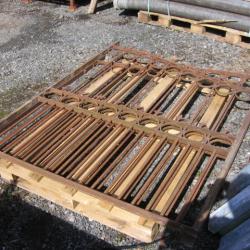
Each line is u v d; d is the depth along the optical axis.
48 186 2.83
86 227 2.74
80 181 2.80
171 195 2.66
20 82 4.45
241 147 3.33
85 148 3.20
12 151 3.11
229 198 2.78
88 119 3.44
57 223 2.78
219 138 3.12
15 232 2.74
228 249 2.38
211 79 3.84
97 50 5.04
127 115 3.43
